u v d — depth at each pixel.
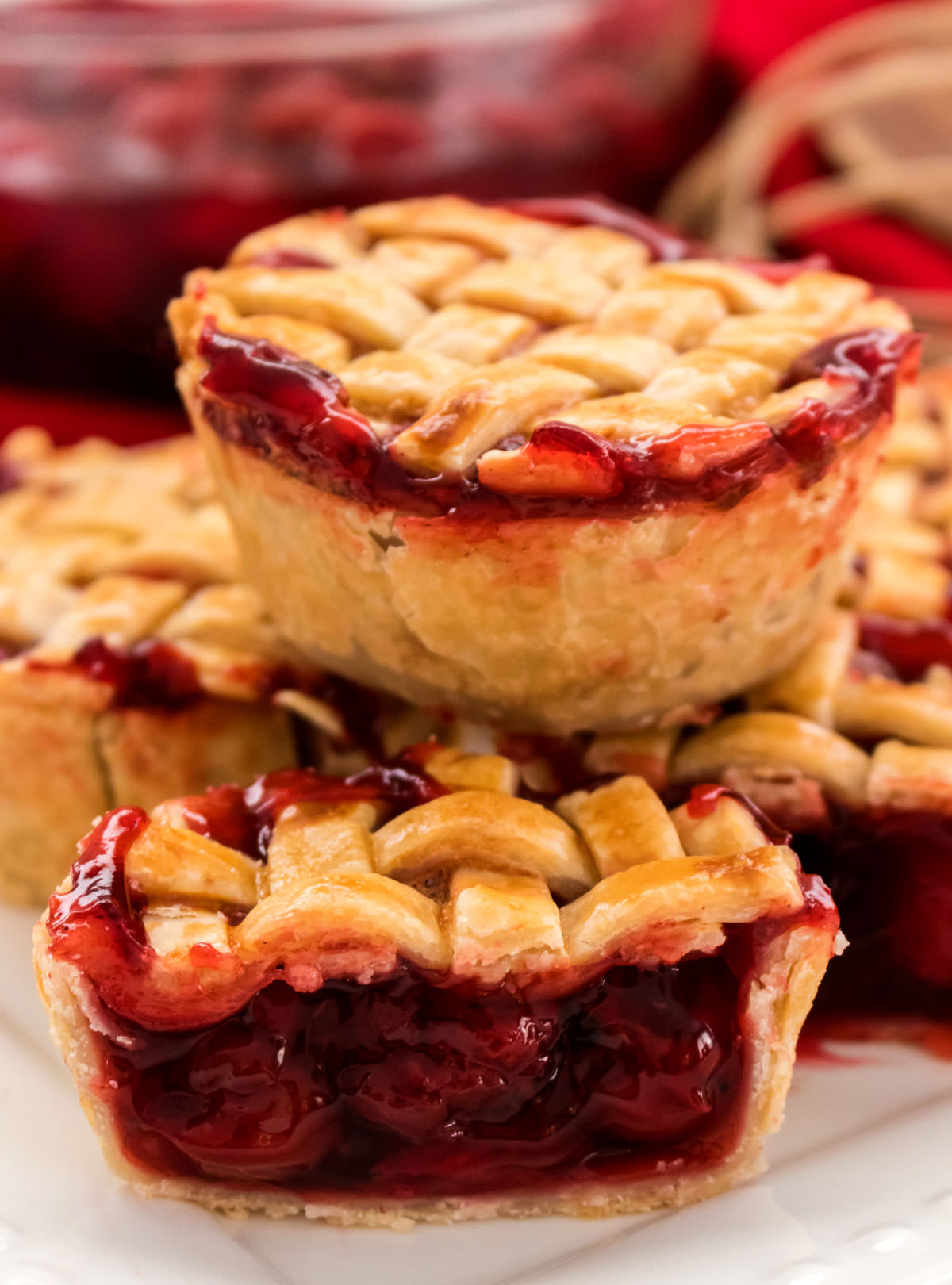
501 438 0.34
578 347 0.35
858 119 0.51
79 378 0.46
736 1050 0.34
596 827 0.35
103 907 0.33
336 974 0.34
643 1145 0.35
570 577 0.34
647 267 0.37
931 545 0.38
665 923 0.34
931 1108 0.36
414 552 0.34
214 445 0.36
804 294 0.36
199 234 0.44
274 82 0.44
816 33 0.55
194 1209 0.35
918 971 0.37
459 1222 0.35
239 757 0.38
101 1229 0.34
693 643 0.35
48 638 0.38
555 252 0.37
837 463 0.35
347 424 0.34
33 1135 0.35
